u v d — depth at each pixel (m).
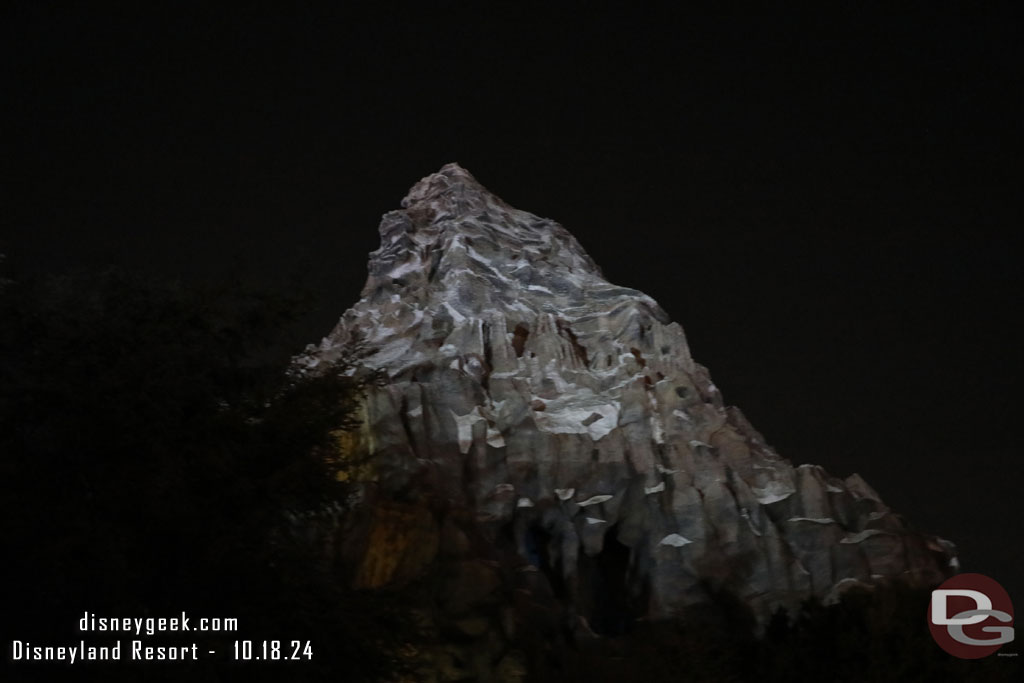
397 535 36.12
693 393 46.88
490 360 47.59
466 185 56.75
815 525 42.94
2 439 23.47
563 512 42.00
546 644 36.41
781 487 44.62
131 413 23.33
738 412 49.97
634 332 49.56
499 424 43.97
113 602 22.36
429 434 42.19
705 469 43.56
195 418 24.86
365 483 37.38
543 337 48.78
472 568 36.06
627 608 41.47
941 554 45.06
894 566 42.22
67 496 23.14
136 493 22.89
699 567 40.94
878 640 30.39
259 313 27.73
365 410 40.53
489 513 40.50
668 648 33.16
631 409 45.12
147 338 24.91
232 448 24.91
